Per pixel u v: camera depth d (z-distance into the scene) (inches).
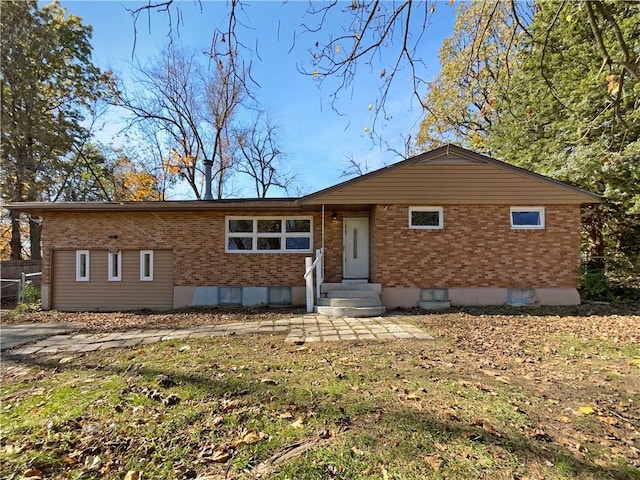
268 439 119.5
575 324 315.6
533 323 321.1
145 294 466.9
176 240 464.8
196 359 211.9
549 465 104.2
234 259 463.5
